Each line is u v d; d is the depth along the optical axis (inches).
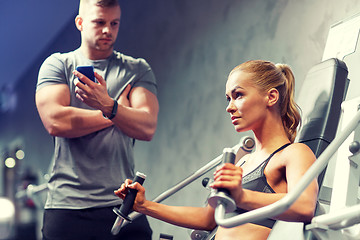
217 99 131.3
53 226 86.9
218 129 129.1
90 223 86.7
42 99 93.2
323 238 50.1
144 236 87.2
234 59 126.8
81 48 99.1
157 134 159.0
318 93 72.2
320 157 50.0
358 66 88.9
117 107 89.1
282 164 58.8
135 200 66.0
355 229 59.0
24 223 154.1
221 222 48.3
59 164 90.2
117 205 88.1
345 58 92.4
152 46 169.2
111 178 89.5
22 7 226.4
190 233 73.0
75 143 90.3
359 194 74.9
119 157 91.4
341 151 67.2
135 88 98.6
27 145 257.6
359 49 89.0
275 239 55.9
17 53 276.7
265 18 117.2
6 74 302.8
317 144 66.9
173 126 151.0
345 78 72.9
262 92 62.7
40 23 241.4
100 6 96.3
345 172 65.1
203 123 136.1
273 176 59.6
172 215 66.8
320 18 101.0
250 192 53.1
